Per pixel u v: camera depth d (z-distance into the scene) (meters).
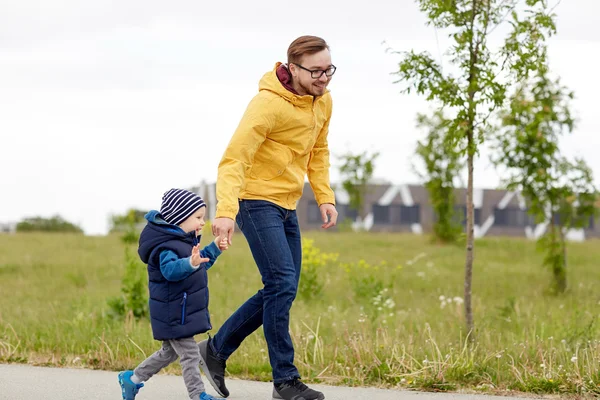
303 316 8.47
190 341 4.30
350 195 29.64
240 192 4.45
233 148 4.25
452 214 21.11
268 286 4.43
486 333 6.49
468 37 6.64
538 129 11.48
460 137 6.68
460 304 9.12
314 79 4.33
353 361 5.52
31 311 8.55
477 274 14.59
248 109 4.33
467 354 5.47
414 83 6.83
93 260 15.98
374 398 4.66
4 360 6.05
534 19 6.54
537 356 5.46
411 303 10.41
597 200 12.42
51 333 6.83
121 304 8.83
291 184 4.51
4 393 4.82
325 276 13.20
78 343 6.43
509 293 12.15
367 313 9.02
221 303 9.79
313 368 5.50
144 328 7.30
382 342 5.98
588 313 8.28
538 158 12.02
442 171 20.81
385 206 38.31
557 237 12.61
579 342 6.02
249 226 4.44
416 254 18.19
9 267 14.72
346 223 29.81
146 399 4.70
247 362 5.63
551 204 12.51
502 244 20.75
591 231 34.97
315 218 36.12
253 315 4.62
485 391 4.88
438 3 6.64
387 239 22.19
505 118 10.34
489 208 38.06
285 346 4.45
